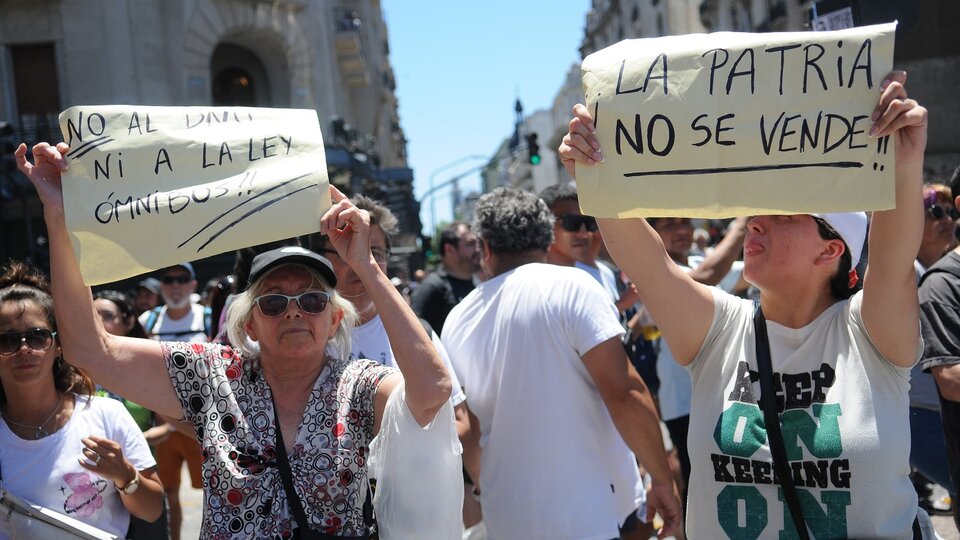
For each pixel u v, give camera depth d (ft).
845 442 7.04
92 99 69.26
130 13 69.97
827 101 6.75
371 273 7.67
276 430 7.87
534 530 10.21
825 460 7.07
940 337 9.61
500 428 10.55
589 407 10.45
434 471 7.79
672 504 10.31
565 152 7.23
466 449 10.90
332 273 8.33
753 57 6.89
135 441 10.43
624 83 7.10
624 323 16.65
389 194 103.04
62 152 7.66
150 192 7.57
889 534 6.99
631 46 7.20
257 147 7.71
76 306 7.90
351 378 8.11
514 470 10.39
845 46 6.72
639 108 7.05
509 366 10.51
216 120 7.79
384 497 7.87
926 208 13.46
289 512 7.66
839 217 7.32
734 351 7.72
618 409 10.16
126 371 7.96
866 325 7.17
